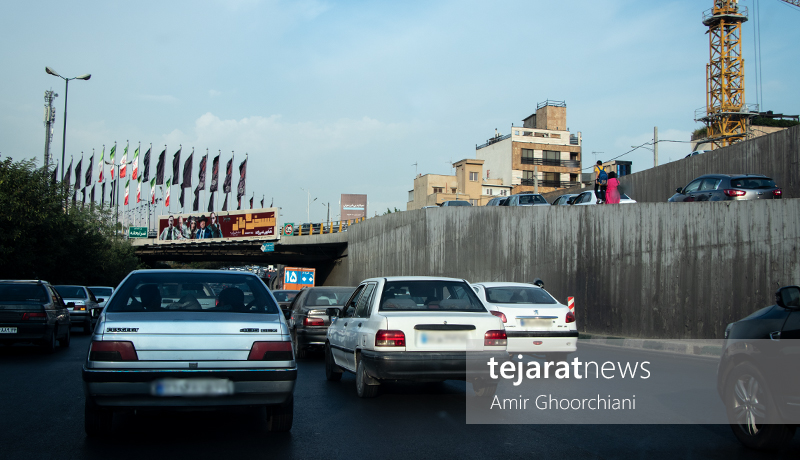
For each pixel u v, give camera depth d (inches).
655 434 258.7
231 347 232.2
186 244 2650.1
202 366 228.1
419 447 234.8
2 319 528.7
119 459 214.8
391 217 1576.0
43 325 541.0
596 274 817.5
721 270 651.5
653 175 1200.2
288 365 238.1
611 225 793.6
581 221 850.8
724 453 228.5
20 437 245.6
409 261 1441.9
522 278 989.8
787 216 598.5
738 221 637.9
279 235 2363.4
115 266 1988.2
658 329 713.6
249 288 271.3
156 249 2815.0
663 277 712.4
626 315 760.3
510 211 1026.1
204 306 261.0
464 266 1174.3
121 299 253.1
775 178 880.3
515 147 3272.6
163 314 241.9
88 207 2021.4
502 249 1051.9
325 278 2527.1
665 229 713.0
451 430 264.2
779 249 602.9
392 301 325.1
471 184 3253.0
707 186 836.0
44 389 362.9
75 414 291.3
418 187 3395.7
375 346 304.5
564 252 886.4
